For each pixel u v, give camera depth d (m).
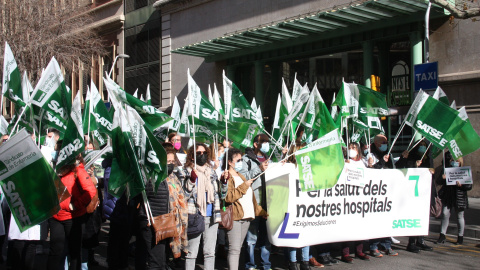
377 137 9.25
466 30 16.34
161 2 26.62
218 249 8.64
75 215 6.38
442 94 9.15
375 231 8.20
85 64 26.69
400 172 8.49
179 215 6.05
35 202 5.41
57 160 6.32
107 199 7.02
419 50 17.06
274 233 7.18
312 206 7.50
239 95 7.72
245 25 22.53
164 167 5.59
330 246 8.02
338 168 7.25
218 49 22.59
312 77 21.12
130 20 29.62
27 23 23.03
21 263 6.80
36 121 6.85
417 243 9.27
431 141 8.55
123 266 6.66
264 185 7.13
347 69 19.94
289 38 20.47
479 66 16.03
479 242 10.13
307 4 19.81
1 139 7.34
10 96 6.90
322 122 7.89
